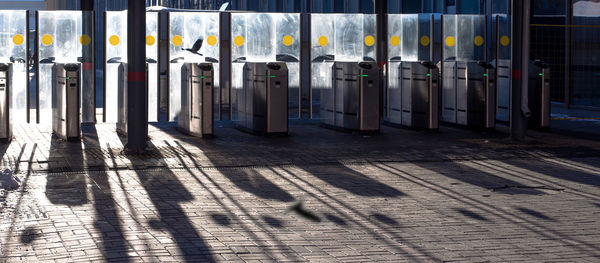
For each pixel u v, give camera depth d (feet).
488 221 24.61
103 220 24.16
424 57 64.34
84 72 54.44
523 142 46.52
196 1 133.08
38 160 37.19
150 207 26.35
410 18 63.82
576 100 63.36
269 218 24.77
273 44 73.82
